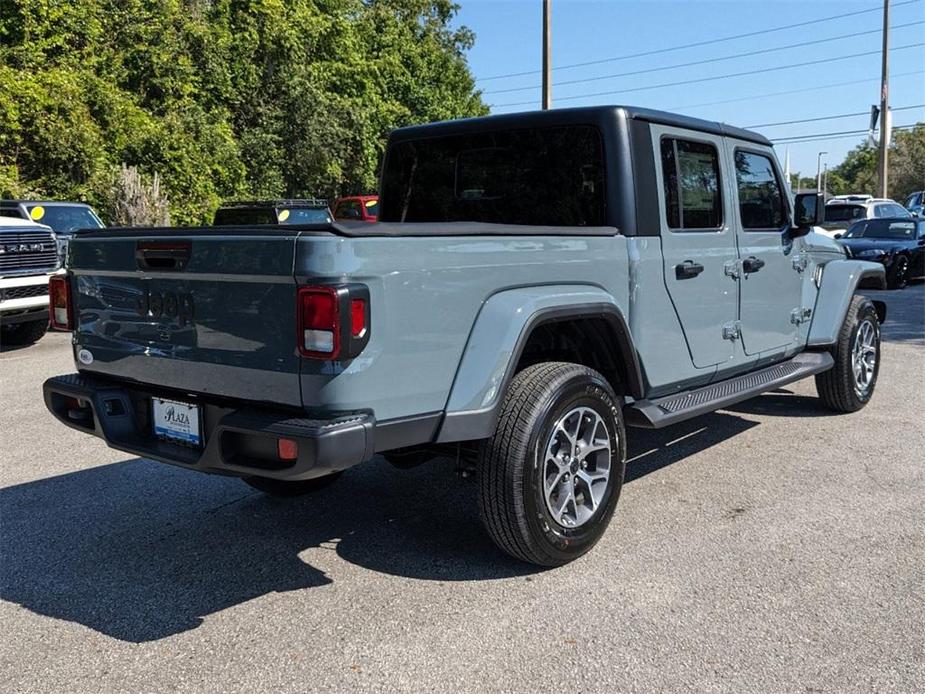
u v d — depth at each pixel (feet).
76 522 14.97
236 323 10.61
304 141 88.89
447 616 11.11
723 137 16.39
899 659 9.84
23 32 64.54
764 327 17.93
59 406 13.26
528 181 15.20
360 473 17.52
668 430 20.54
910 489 15.85
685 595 11.56
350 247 9.72
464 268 11.08
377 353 10.11
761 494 15.71
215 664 10.07
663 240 14.55
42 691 9.55
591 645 10.27
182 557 13.33
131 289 12.00
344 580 12.34
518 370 13.87
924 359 29.68
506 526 11.75
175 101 76.23
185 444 11.80
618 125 13.92
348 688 9.46
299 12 90.07
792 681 9.41
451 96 120.16
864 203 74.08
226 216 51.34
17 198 56.70
